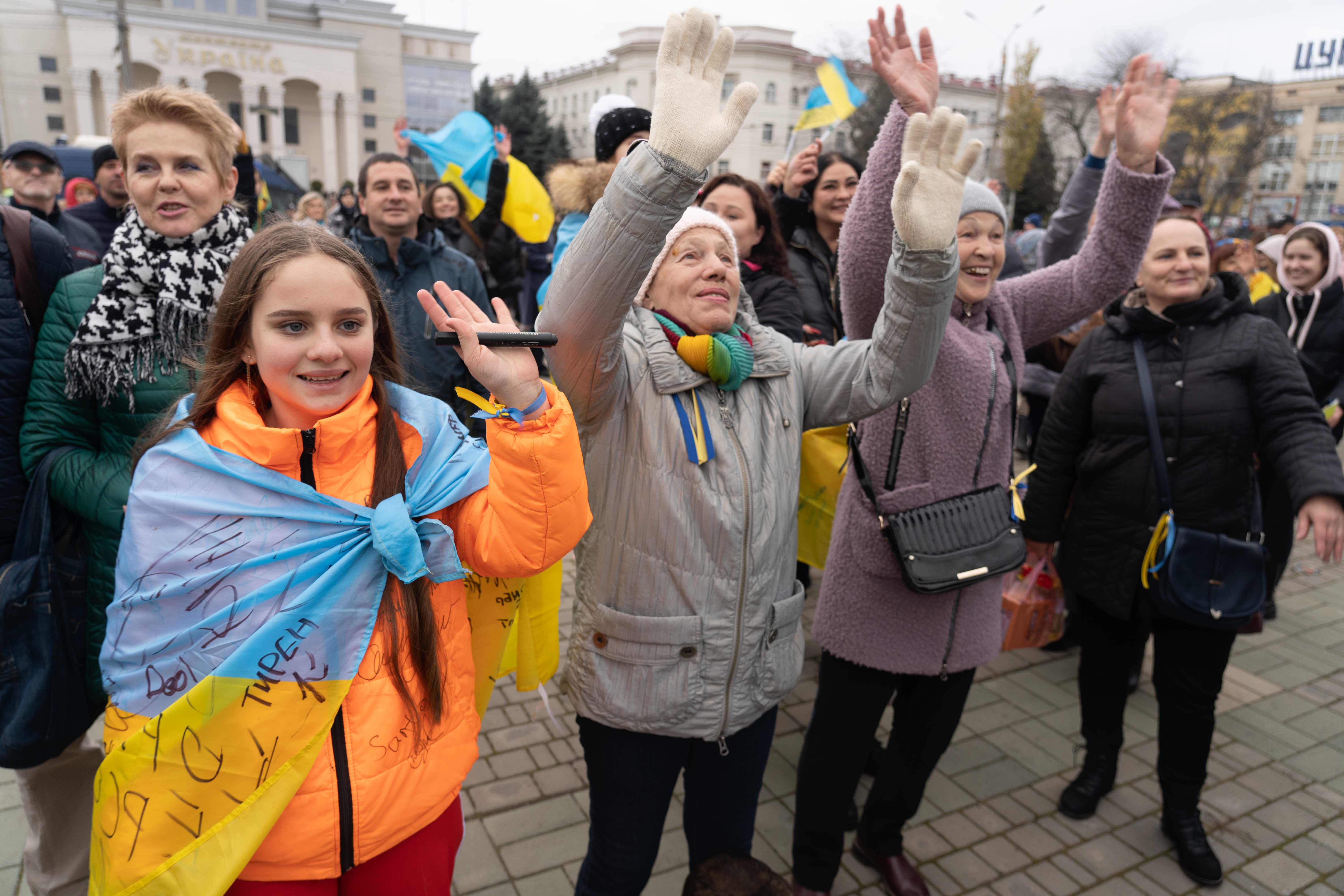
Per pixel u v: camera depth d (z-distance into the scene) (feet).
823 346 6.16
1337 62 184.14
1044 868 7.98
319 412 4.00
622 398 5.21
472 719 4.41
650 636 5.21
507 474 4.01
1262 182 194.39
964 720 10.43
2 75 173.47
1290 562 16.15
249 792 3.72
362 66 207.51
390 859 4.09
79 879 6.47
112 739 3.87
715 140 4.16
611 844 5.62
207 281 5.98
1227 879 7.95
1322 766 9.77
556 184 10.80
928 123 5.06
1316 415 7.40
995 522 6.63
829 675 7.18
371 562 3.98
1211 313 7.91
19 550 5.67
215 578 3.80
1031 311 7.72
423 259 10.12
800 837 7.23
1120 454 8.09
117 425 5.82
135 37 174.91
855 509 6.94
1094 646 8.70
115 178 14.92
